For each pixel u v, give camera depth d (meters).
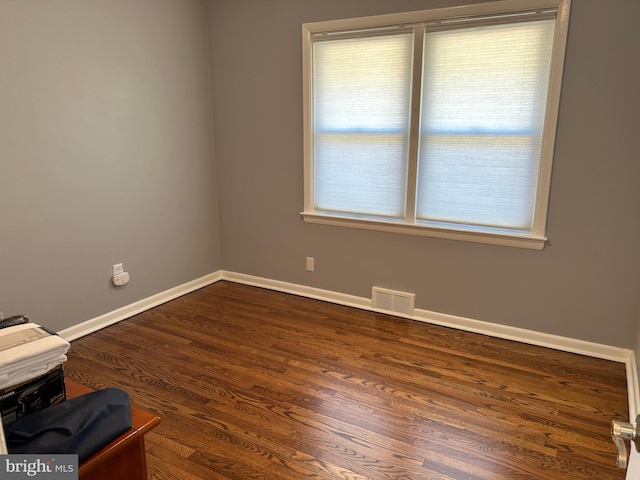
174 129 3.58
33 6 2.56
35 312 2.80
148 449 1.99
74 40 2.79
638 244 2.62
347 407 2.30
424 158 3.12
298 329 3.21
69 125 2.83
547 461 1.94
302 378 2.57
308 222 3.67
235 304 3.66
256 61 3.57
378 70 3.13
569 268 2.82
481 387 2.49
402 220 3.30
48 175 2.76
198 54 3.70
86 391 1.43
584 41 2.51
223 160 3.97
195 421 2.18
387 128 3.20
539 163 2.79
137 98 3.25
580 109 2.60
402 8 2.94
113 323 3.27
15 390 1.13
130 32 3.13
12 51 2.49
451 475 1.85
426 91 3.01
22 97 2.57
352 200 3.46
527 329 3.02
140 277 3.47
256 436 2.08
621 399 2.38
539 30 2.63
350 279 3.59
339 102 3.33
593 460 1.94
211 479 1.83
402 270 3.36
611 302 2.75
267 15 3.43
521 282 2.97
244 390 2.45
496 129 2.86
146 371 2.63
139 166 3.34
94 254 3.11
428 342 3.02
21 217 2.65
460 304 3.20
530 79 2.71
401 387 2.49
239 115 3.77
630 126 2.51
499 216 2.97
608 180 2.62
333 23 3.18
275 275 3.96
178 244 3.77
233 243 4.12
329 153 3.46
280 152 3.65
